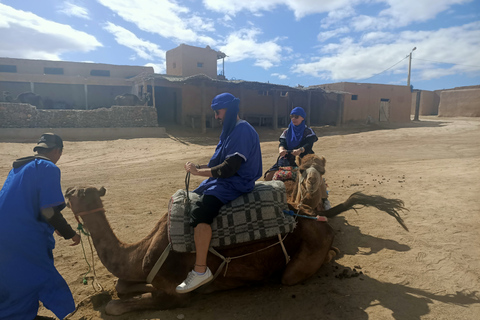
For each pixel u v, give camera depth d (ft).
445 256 15.64
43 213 10.56
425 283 13.46
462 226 19.21
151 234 12.57
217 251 12.05
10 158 51.96
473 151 56.95
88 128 73.51
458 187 28.55
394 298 12.47
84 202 12.45
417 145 67.92
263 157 55.57
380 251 16.65
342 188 30.68
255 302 12.58
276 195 12.47
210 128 94.53
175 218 11.71
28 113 70.23
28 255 10.53
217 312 12.07
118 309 12.08
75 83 95.40
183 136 79.61
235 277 12.85
